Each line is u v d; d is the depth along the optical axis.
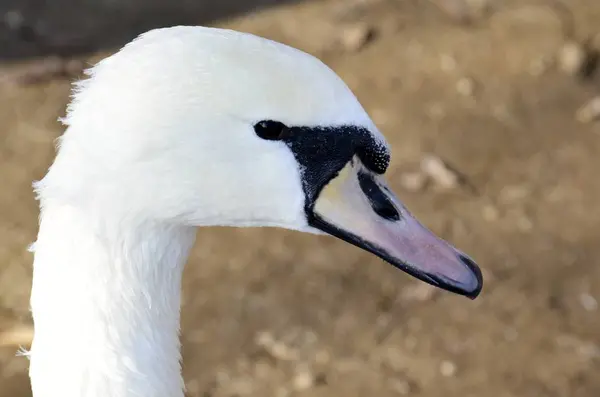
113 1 12.31
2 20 11.89
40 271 3.87
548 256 8.71
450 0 11.73
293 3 12.04
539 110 10.26
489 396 7.64
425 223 9.06
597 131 9.95
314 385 7.76
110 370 3.96
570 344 7.95
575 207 9.17
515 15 11.39
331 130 3.89
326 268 8.70
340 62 11.05
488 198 9.30
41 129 10.28
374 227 4.15
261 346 8.07
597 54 10.83
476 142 9.92
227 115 3.68
